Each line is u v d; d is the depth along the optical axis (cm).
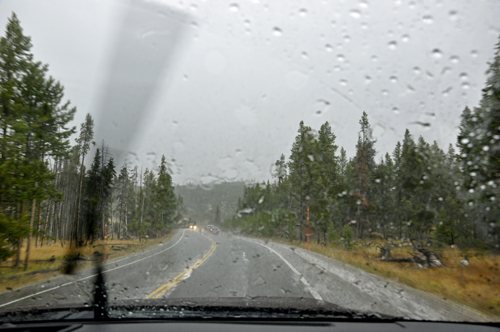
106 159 1930
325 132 2327
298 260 1030
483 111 860
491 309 424
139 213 2977
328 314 266
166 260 1084
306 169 2302
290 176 2427
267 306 287
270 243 2070
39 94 1316
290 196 2744
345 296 482
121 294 511
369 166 2292
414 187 1717
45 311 260
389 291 540
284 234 2666
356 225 2045
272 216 2800
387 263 1023
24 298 534
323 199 2222
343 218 2314
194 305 288
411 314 371
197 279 654
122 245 2022
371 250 1465
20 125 1067
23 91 1248
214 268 834
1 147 1009
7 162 989
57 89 1384
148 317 248
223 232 4047
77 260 1207
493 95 820
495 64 787
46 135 1397
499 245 1132
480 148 929
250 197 3191
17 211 1106
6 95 1087
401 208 1922
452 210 1341
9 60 1194
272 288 550
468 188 1105
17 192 1012
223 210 4825
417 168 1756
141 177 2983
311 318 253
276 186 2909
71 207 2223
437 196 1545
